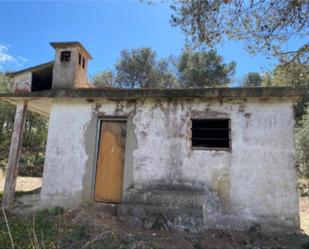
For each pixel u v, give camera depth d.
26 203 6.55
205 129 5.88
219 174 5.57
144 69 21.95
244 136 5.62
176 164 5.80
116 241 4.10
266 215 5.20
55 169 6.34
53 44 6.93
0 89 18.83
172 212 4.88
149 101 6.23
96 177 6.27
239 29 5.40
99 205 5.91
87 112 6.50
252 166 5.46
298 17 5.00
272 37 5.42
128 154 6.09
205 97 5.83
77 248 3.82
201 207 4.95
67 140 6.44
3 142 16.75
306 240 4.55
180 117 6.01
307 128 11.19
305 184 10.77
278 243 4.41
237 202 5.38
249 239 4.61
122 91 6.14
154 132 6.07
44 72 7.31
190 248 4.01
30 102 7.06
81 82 7.20
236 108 5.77
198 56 20.86
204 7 5.16
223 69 20.75
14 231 4.44
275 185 5.29
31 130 18.36
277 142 5.46
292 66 6.72
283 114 5.55
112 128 6.49
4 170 13.70
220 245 4.23
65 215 5.45
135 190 5.55
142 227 4.87
